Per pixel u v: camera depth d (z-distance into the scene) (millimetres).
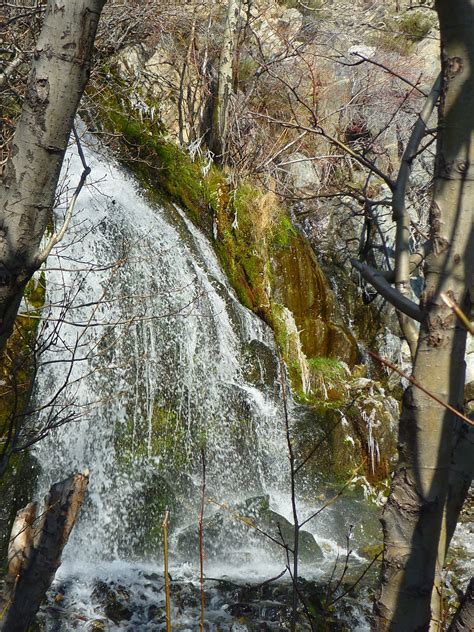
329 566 6723
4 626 1917
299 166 11836
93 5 1781
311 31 12242
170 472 7348
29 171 1795
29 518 2098
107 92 9523
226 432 8164
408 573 1689
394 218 2359
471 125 1612
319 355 10594
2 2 7004
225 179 10438
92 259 7508
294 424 8766
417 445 1667
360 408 9375
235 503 7523
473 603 1691
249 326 9328
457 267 1620
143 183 9133
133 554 6707
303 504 8141
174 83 11195
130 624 5273
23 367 5941
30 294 6406
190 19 11016
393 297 1999
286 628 5297
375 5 13656
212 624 5301
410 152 2443
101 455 6871
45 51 1779
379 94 11969
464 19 1601
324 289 10945
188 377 7965
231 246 9938
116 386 7129
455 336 1628
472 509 8312
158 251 8242
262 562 6723
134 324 7383
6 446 2482
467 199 1619
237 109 10812
